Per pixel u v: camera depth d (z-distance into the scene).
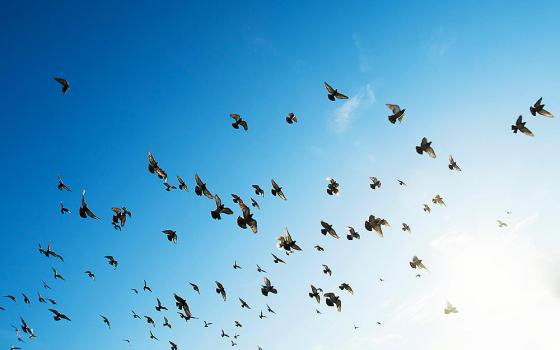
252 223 17.84
